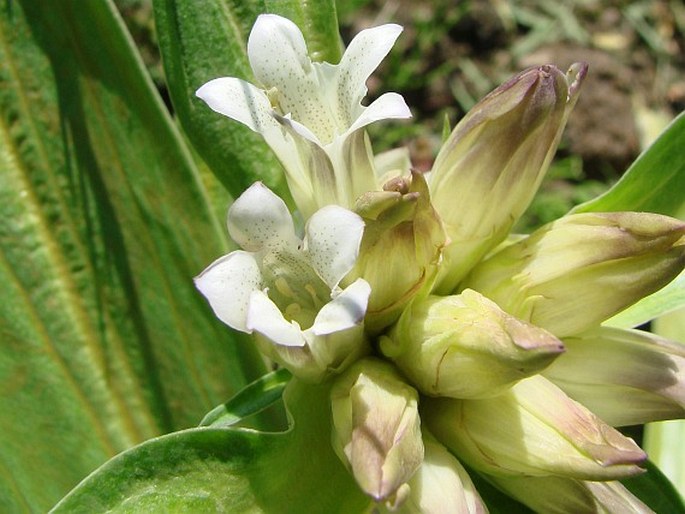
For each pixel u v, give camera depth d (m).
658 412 0.08
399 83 0.18
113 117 0.09
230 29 0.09
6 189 0.09
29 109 0.09
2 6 0.09
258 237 0.07
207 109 0.09
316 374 0.07
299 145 0.08
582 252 0.07
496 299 0.08
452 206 0.08
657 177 0.09
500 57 0.18
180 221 0.09
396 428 0.07
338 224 0.06
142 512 0.07
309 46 0.09
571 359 0.08
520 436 0.07
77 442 0.10
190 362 0.10
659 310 0.09
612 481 0.08
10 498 0.09
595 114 0.18
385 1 0.18
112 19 0.09
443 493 0.07
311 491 0.08
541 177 0.08
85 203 0.10
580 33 0.19
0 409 0.10
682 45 0.19
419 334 0.07
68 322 0.10
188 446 0.07
